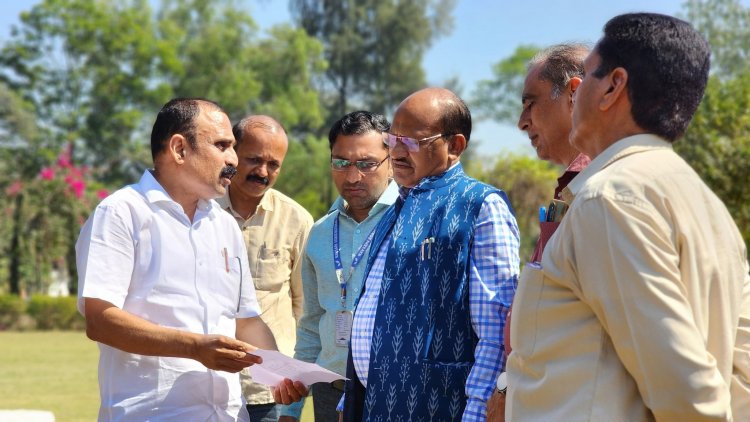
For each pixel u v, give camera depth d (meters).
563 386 2.20
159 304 3.58
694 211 2.18
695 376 1.99
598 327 2.18
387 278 3.29
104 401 3.60
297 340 4.81
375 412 3.21
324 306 4.63
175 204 3.69
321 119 53.41
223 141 3.77
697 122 18.73
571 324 2.21
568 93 3.01
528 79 3.11
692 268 2.12
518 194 23.42
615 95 2.28
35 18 50.34
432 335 3.15
